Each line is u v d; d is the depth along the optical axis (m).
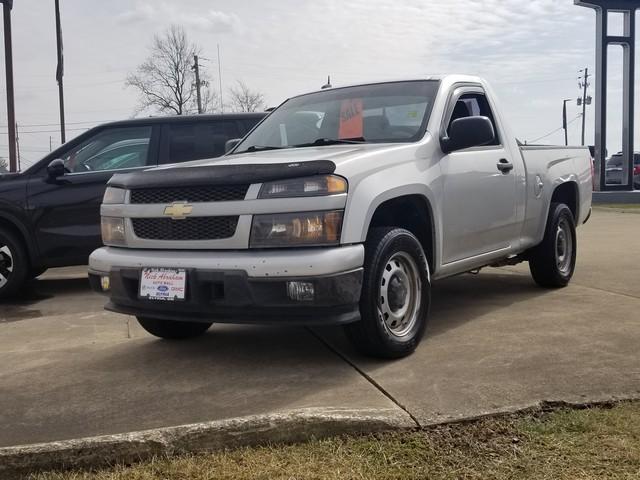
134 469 2.93
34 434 3.25
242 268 3.78
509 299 6.12
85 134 7.70
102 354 4.68
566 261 6.72
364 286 3.98
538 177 6.11
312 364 4.24
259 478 2.80
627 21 23.80
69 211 7.39
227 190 3.97
